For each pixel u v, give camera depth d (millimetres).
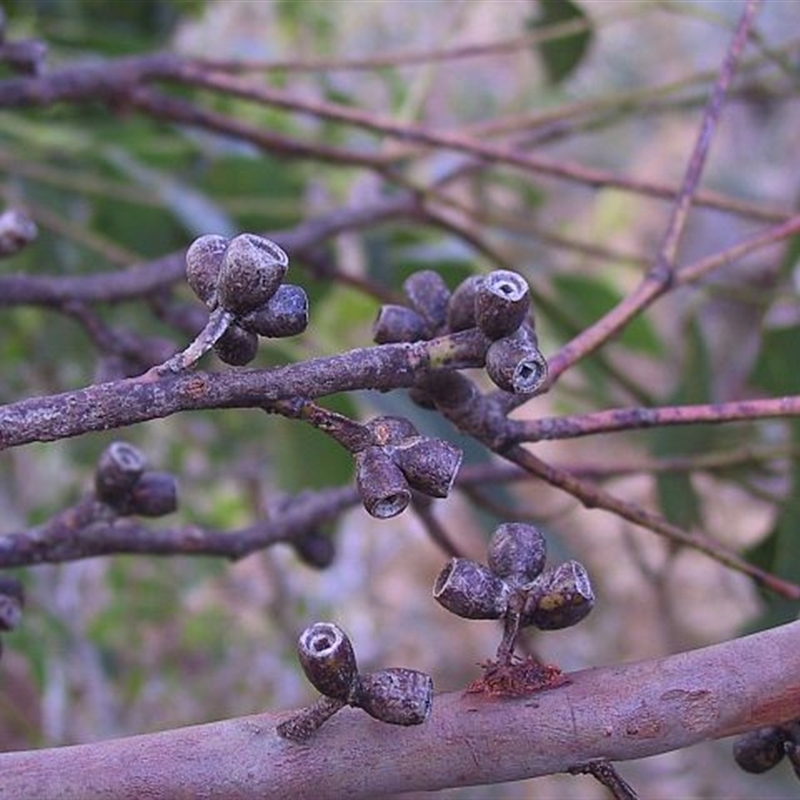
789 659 153
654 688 153
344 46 755
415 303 180
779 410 200
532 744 152
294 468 376
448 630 746
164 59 353
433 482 154
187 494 555
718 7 545
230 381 151
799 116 801
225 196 471
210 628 593
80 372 509
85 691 517
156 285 315
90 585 564
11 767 149
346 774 152
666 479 333
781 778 487
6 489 545
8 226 230
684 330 341
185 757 151
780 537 308
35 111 449
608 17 401
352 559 699
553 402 500
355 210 373
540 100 613
